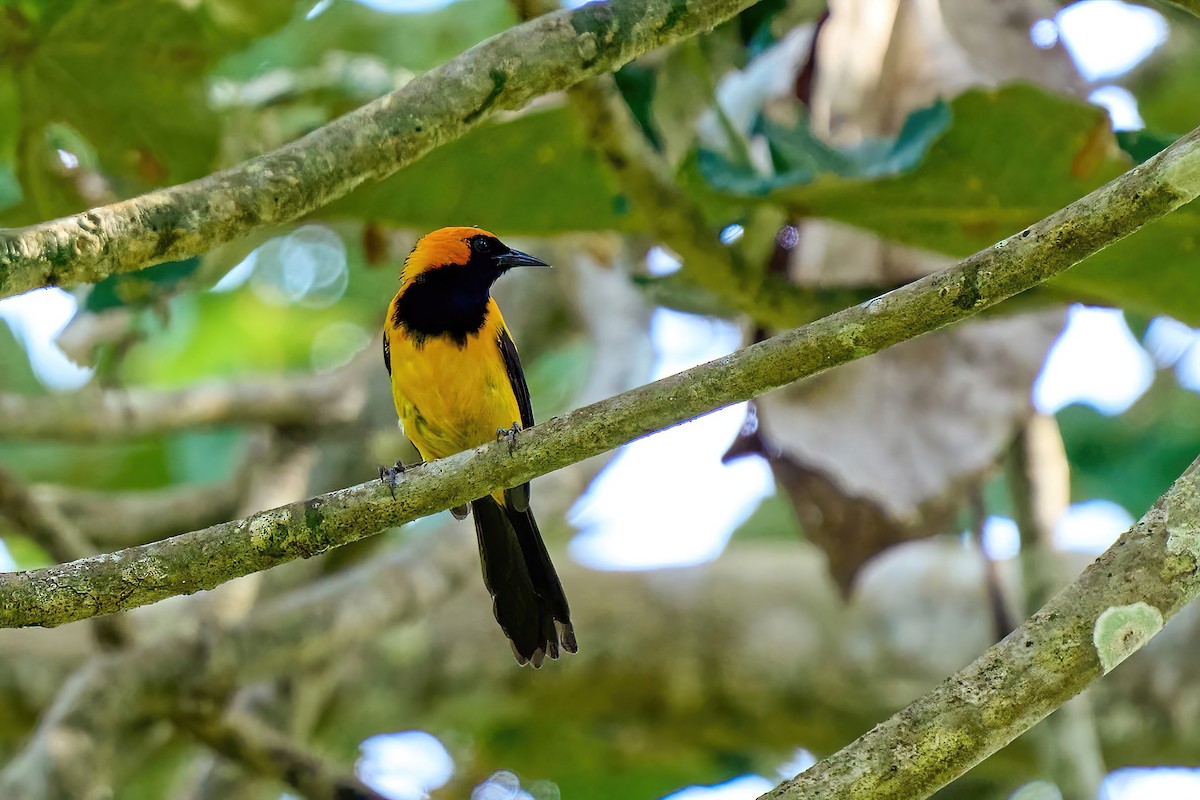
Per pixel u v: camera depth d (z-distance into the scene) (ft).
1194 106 50.49
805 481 38.55
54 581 23.12
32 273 22.36
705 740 56.80
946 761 19.92
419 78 25.77
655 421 23.21
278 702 50.83
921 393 37.29
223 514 55.01
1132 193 21.13
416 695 53.62
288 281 69.10
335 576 47.73
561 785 64.39
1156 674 50.96
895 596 53.52
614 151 33.81
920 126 32.35
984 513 41.42
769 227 38.50
